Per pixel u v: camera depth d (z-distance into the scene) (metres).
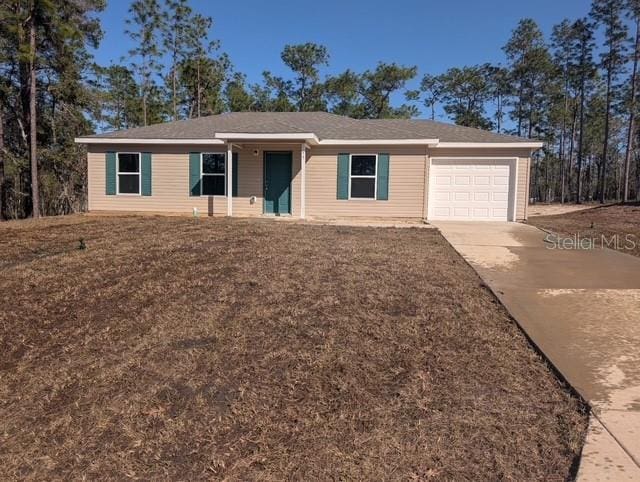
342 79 38.44
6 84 22.98
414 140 13.64
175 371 3.70
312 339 4.15
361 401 3.20
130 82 34.22
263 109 38.75
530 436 2.77
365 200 14.30
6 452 2.94
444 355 3.84
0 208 23.34
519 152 14.07
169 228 10.39
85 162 26.70
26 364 4.00
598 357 3.80
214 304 5.04
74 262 6.84
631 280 6.33
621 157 49.00
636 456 2.54
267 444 2.80
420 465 2.55
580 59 36.06
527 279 6.30
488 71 42.62
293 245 8.15
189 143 14.53
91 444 2.95
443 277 6.14
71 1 21.58
